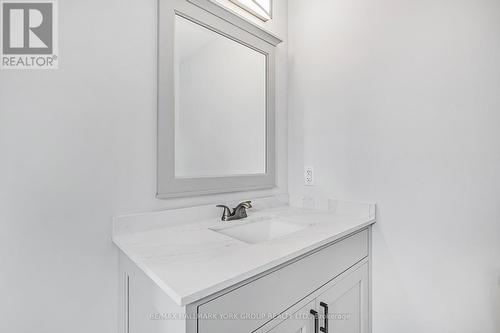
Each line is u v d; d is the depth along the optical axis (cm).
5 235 81
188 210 122
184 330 62
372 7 138
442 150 119
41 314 87
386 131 134
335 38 152
